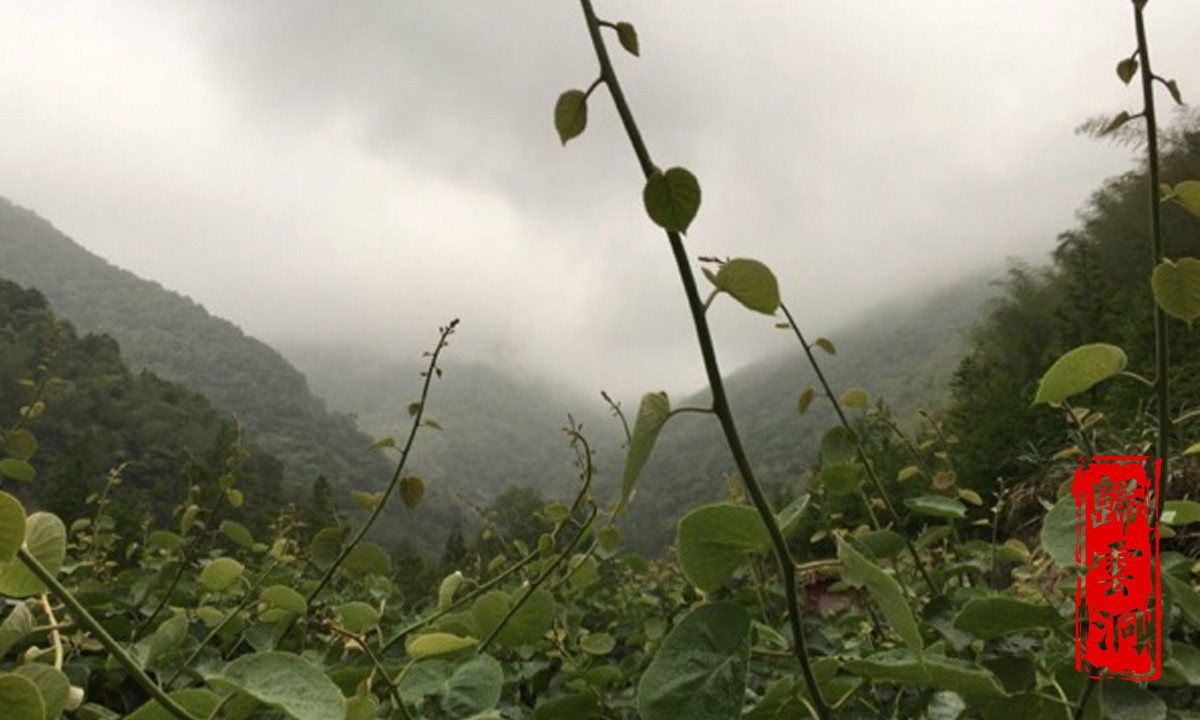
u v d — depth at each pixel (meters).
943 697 1.43
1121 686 1.01
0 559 0.71
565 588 2.81
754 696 1.43
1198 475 2.74
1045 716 1.05
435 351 1.87
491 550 3.86
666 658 0.81
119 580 2.61
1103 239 21.02
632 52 0.87
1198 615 0.94
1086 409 1.78
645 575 3.77
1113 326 14.41
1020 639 1.57
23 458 2.39
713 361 0.80
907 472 2.34
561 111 0.85
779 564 0.84
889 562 2.33
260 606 1.95
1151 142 0.97
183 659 1.83
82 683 1.40
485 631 1.59
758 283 0.82
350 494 1.97
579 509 1.89
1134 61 1.00
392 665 1.61
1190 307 0.89
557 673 2.42
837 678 1.49
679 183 0.77
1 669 1.52
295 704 0.86
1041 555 2.35
